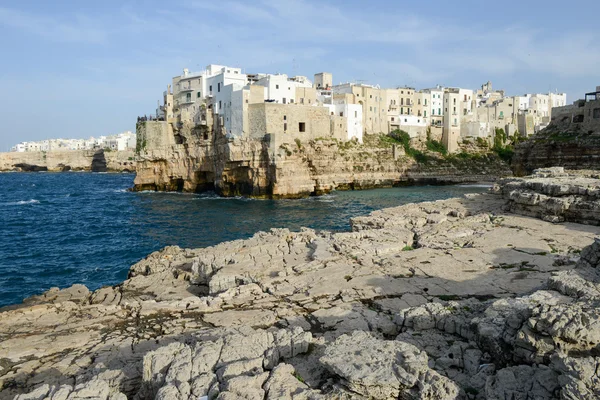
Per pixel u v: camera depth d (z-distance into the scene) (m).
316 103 99.62
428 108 125.81
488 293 15.50
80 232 51.97
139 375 10.99
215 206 73.25
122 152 195.38
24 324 15.58
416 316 12.61
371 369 8.90
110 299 20.89
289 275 19.27
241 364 9.94
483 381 9.34
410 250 21.89
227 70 93.88
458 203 34.34
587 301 9.84
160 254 29.20
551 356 8.65
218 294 17.66
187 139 94.75
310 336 11.34
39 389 9.63
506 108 130.12
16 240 47.66
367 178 100.75
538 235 22.77
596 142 65.12
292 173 83.38
